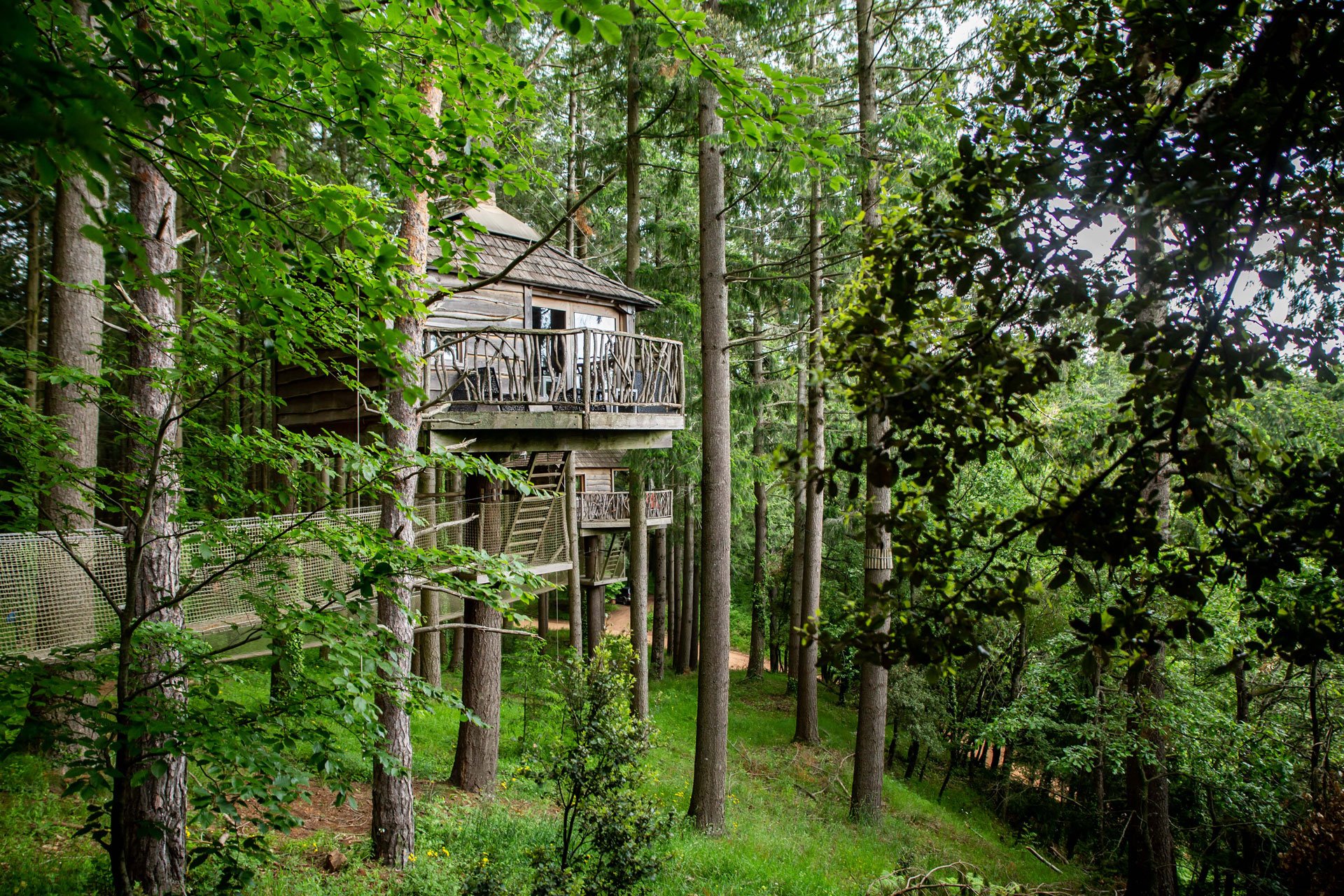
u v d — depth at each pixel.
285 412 10.76
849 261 14.14
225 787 3.29
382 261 3.13
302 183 2.91
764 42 11.91
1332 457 2.02
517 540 9.19
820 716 20.38
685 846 8.70
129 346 4.77
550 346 9.07
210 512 3.90
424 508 8.19
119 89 1.64
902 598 2.50
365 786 8.84
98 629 5.55
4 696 3.12
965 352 2.43
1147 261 2.05
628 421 9.39
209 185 2.66
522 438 8.81
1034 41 2.51
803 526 20.89
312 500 4.23
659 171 18.36
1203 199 1.86
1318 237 2.25
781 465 2.60
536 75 15.95
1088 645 2.28
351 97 2.96
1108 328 2.14
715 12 9.95
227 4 2.42
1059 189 2.18
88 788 2.97
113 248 2.04
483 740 9.73
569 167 19.98
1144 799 10.23
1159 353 2.10
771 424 21.64
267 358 3.63
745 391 16.22
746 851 9.17
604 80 14.34
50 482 3.70
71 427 7.02
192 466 3.97
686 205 21.56
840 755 16.45
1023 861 13.48
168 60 2.19
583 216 20.64
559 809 9.60
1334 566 2.01
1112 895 11.88
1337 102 2.05
